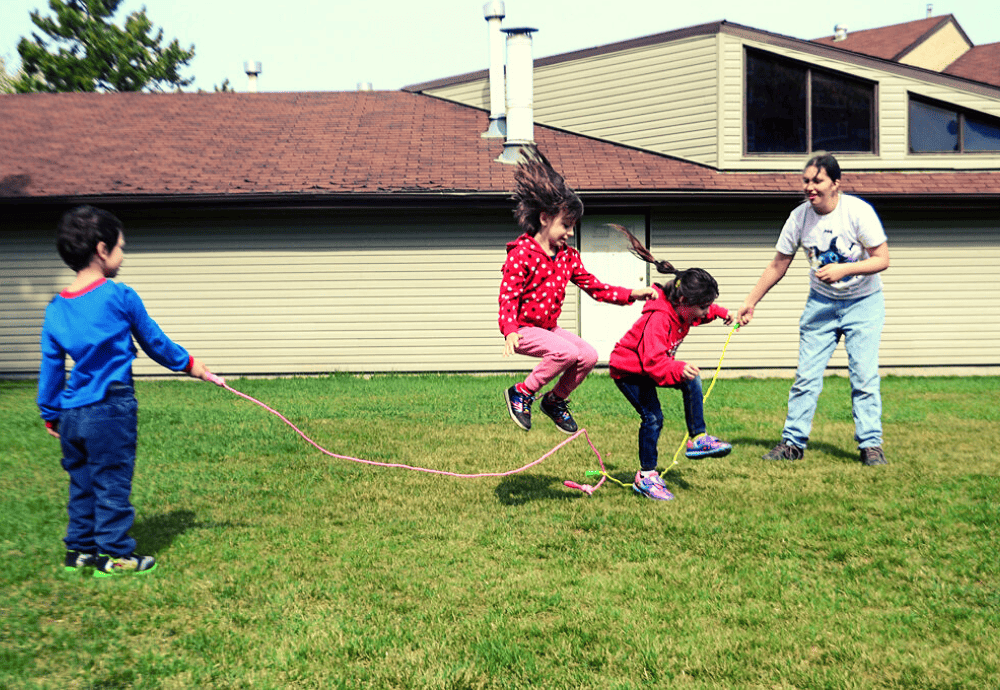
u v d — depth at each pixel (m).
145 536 5.03
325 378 14.39
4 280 14.92
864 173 15.13
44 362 4.31
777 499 5.85
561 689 3.21
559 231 5.34
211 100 19.66
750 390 12.62
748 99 15.23
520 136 15.51
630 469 6.88
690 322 5.75
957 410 10.38
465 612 3.93
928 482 6.35
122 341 4.37
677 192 14.27
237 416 9.77
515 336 5.14
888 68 14.98
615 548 4.82
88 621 3.82
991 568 4.41
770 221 14.90
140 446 7.81
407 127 17.62
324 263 14.91
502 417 9.76
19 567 4.48
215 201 14.12
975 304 15.08
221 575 4.38
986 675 3.30
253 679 3.29
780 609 3.94
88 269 4.41
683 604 4.00
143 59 43.84
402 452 7.56
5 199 14.01
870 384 7.11
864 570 4.42
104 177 14.81
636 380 5.85
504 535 5.06
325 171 15.05
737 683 3.26
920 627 3.74
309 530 5.19
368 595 4.12
